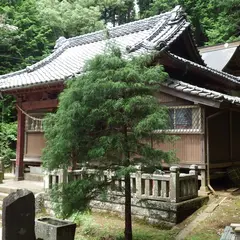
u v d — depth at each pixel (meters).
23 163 12.89
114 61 5.47
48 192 6.29
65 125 5.30
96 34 15.41
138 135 5.49
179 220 6.99
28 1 26.59
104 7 35.78
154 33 11.55
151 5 34.78
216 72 12.52
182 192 7.38
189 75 12.03
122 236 6.47
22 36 22.88
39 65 13.93
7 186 10.87
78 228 7.26
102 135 5.59
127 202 5.89
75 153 5.59
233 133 11.23
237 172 10.55
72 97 5.42
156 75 5.59
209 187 9.02
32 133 13.45
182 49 13.34
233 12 25.16
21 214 4.13
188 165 9.27
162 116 5.43
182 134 9.47
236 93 15.69
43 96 12.15
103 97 5.41
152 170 5.82
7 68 21.81
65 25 27.69
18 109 12.91
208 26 28.09
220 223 6.72
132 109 5.34
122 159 5.58
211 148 9.88
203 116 9.09
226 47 19.14
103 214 7.99
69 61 13.48
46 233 5.46
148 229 6.96
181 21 12.44
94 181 5.77
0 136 19.17
